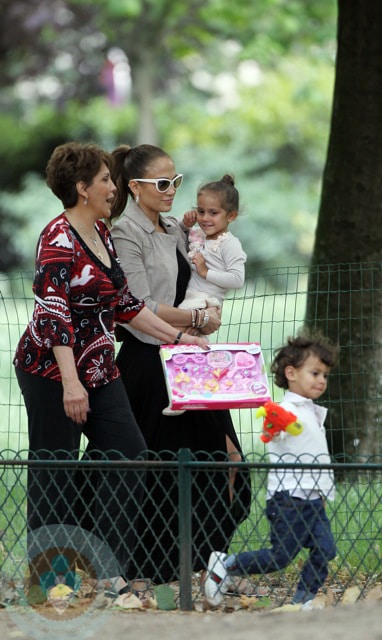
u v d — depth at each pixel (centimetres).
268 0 4562
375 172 2131
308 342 1411
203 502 1496
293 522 1326
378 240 2131
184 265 1573
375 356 2120
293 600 1370
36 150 8344
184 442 1509
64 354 1375
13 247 7812
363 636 1066
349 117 2144
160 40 7194
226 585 1370
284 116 7800
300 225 7662
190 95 8188
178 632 1184
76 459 1415
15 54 7438
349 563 1580
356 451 2098
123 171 1538
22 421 2527
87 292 1404
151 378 1513
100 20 6900
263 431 1376
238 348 1481
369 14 2123
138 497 1437
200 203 1605
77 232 1405
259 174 7969
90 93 7894
